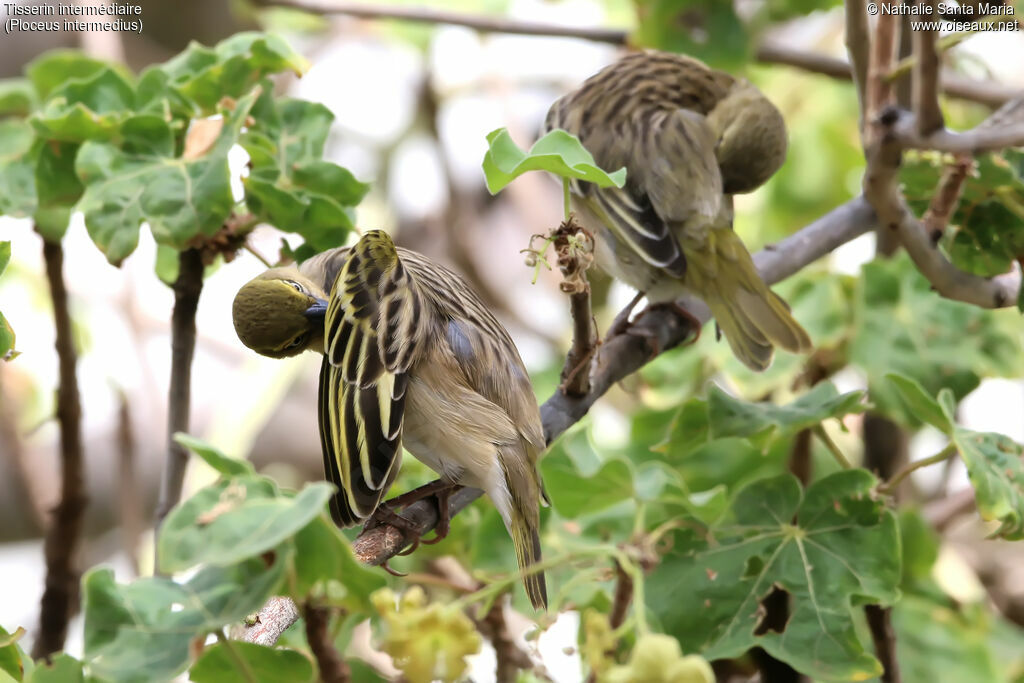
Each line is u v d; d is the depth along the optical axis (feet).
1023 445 21.04
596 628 13.26
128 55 47.32
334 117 24.17
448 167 43.27
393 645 13.14
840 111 43.50
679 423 22.58
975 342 27.81
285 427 44.55
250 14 39.04
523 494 20.03
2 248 17.46
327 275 23.76
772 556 20.85
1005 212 22.99
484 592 14.24
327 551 13.32
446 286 21.52
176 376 22.95
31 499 31.12
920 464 20.66
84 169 22.15
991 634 29.35
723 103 30.86
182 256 22.76
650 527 22.95
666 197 28.81
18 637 16.29
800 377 29.53
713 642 20.58
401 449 18.65
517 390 20.88
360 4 36.94
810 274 30.40
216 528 12.82
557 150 16.17
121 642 13.93
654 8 34.68
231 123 22.34
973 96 32.32
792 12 35.73
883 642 21.48
